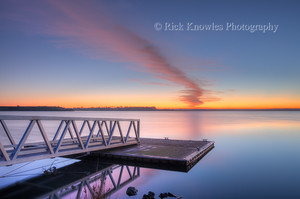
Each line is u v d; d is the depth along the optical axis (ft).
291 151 55.31
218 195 26.40
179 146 51.47
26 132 27.91
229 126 136.67
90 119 38.96
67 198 23.63
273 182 31.48
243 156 48.78
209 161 43.55
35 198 23.56
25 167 36.52
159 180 31.07
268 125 142.51
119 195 24.93
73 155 44.70
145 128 125.70
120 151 44.55
